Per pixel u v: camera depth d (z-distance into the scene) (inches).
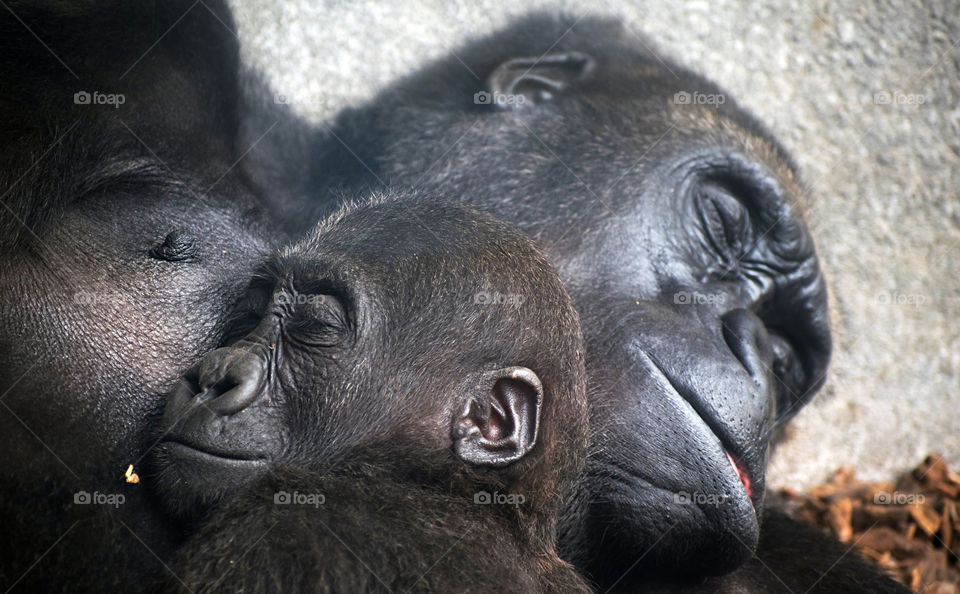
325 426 290.5
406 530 269.9
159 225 337.4
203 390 289.4
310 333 296.7
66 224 318.3
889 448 614.2
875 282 606.9
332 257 306.0
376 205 335.0
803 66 593.6
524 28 499.5
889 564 509.0
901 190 606.5
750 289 402.3
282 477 276.2
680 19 577.3
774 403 368.5
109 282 316.2
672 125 418.6
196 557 258.5
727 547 335.0
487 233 326.0
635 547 341.1
